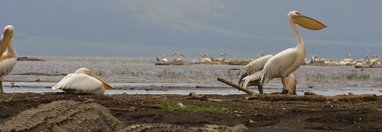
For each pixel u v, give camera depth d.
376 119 16.41
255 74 23.25
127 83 37.03
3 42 24.27
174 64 89.94
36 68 64.75
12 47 24.19
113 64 96.81
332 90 33.09
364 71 69.75
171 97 20.58
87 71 22.44
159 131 10.92
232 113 17.09
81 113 12.01
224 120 16.27
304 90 32.84
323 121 16.22
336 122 16.16
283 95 20.14
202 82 39.12
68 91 20.78
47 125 11.35
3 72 23.59
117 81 39.22
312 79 44.97
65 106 12.10
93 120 11.99
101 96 20.17
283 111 17.52
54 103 12.29
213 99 20.08
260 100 20.02
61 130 11.42
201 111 17.23
